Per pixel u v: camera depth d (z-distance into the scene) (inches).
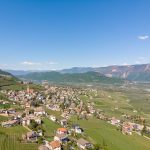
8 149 7696.9
